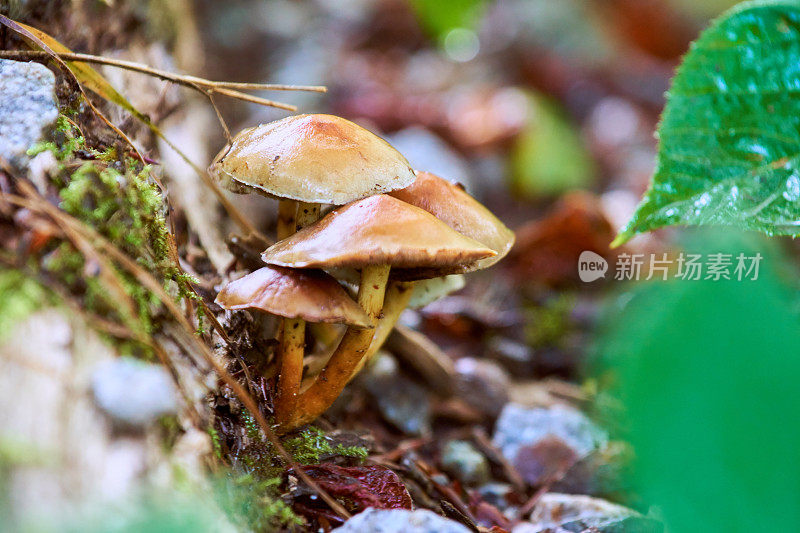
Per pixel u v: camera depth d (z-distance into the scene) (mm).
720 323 227
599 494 479
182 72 544
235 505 402
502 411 530
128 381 384
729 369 226
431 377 526
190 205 491
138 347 399
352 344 429
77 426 380
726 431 228
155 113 507
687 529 236
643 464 242
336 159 425
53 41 442
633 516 436
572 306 673
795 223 439
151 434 389
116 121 470
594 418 519
